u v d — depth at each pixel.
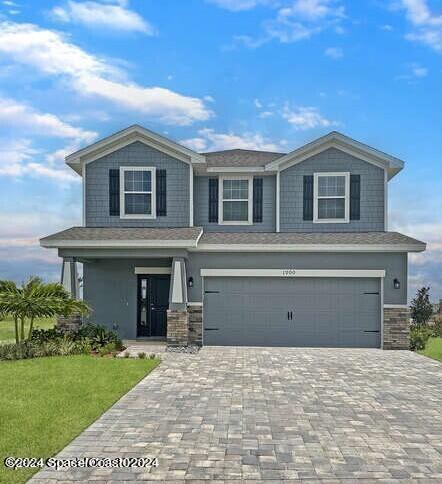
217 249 15.77
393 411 8.24
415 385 10.27
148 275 17.66
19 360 12.45
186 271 16.20
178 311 15.44
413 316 23.81
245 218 17.86
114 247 15.23
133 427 7.21
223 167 17.61
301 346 16.03
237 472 5.62
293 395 9.30
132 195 17.22
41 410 7.88
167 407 8.34
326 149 17.34
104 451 6.23
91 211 17.25
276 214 17.50
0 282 13.87
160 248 15.34
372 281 15.98
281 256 16.08
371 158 17.20
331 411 8.20
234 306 16.23
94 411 7.88
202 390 9.63
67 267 15.50
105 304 17.53
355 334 15.97
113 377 10.45
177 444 6.51
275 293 16.17
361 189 17.22
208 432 7.02
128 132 16.89
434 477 5.54
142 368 11.49
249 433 7.00
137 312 17.53
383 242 15.56
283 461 5.96
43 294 13.87
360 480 5.45
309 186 17.39
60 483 5.30
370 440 6.75
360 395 9.36
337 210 17.28
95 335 14.89
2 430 6.91
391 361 13.30
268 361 13.10
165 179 17.17
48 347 13.36
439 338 20.14
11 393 8.97
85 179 17.27
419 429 7.26
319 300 16.08
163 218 17.14
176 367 12.09
